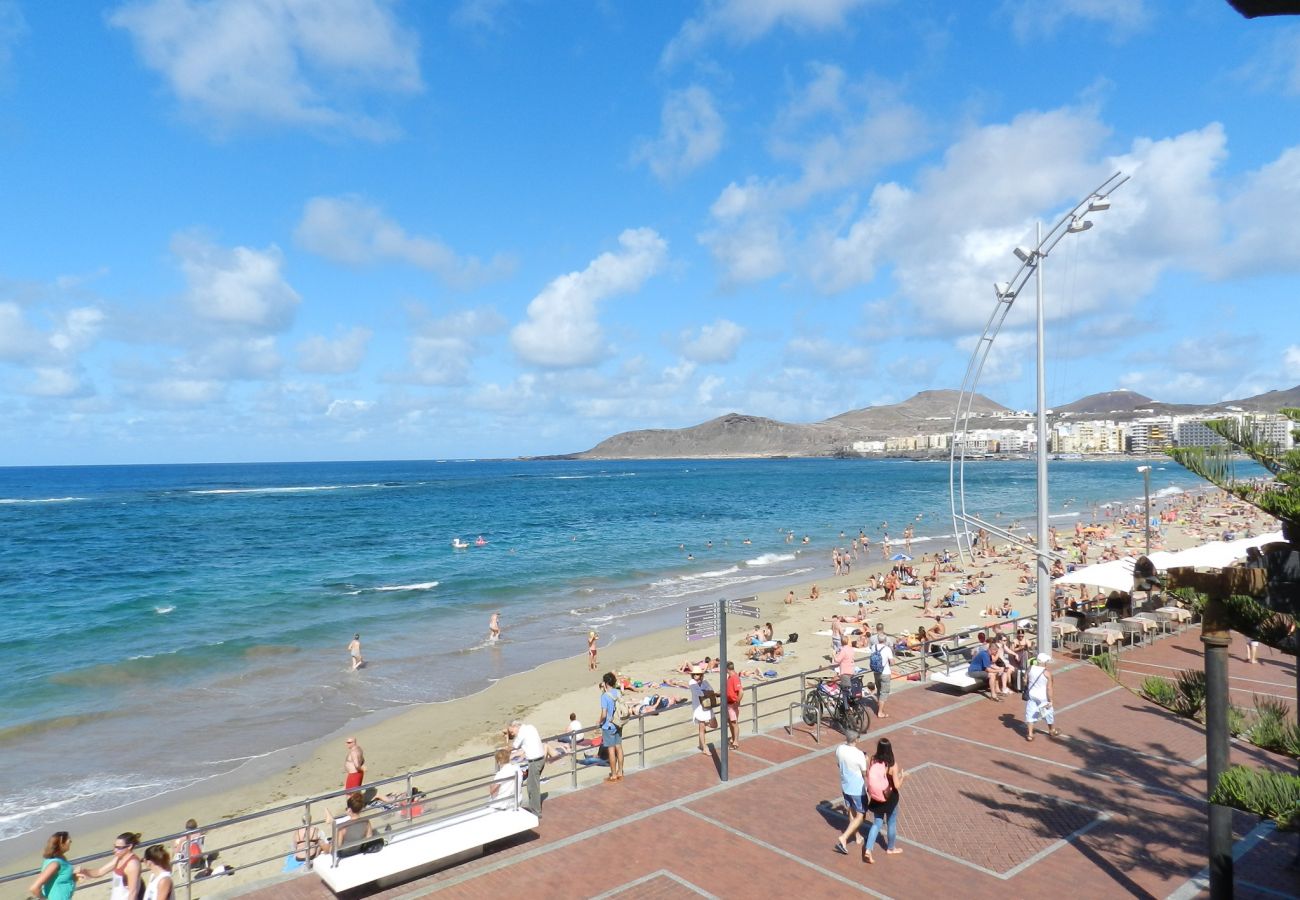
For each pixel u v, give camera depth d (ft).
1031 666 50.42
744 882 33.35
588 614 130.31
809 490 515.91
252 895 33.17
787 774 45.21
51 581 170.09
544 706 79.82
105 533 266.36
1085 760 46.32
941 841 36.86
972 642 90.53
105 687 89.40
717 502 416.46
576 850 36.42
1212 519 257.55
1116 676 32.42
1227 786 23.02
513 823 36.37
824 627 114.21
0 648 109.81
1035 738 50.06
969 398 64.80
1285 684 59.16
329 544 235.61
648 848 36.47
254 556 209.05
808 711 53.47
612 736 44.55
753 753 48.73
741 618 122.62
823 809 40.52
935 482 595.47
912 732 51.62
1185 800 40.81
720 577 170.81
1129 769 44.91
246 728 75.41
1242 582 23.94
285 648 106.52
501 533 266.57
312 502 415.64
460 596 147.54
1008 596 134.92
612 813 40.27
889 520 304.91
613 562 195.52
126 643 111.86
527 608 136.15
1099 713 54.60
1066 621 75.87
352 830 34.55
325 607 137.18
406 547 228.22
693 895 32.40
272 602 141.90
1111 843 36.35
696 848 36.42
